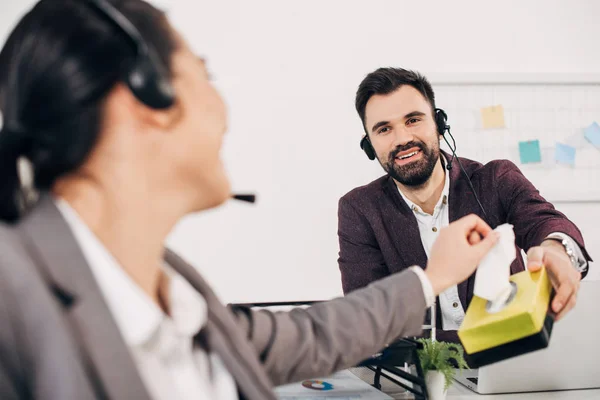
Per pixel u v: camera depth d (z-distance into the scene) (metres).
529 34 2.30
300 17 2.25
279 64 2.24
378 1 2.26
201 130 0.40
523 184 1.49
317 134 2.27
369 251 1.68
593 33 2.33
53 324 0.31
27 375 0.30
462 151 2.23
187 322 0.45
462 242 0.65
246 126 2.23
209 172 0.41
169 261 0.52
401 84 1.48
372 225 1.65
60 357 0.30
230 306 0.61
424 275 0.64
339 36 2.26
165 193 0.39
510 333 0.61
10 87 0.35
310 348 0.58
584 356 1.01
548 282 0.70
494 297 0.64
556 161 2.26
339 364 0.59
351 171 2.29
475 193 1.49
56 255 0.34
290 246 2.26
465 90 2.23
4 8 2.11
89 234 0.37
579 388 1.01
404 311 0.62
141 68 0.35
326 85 2.26
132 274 0.39
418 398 0.77
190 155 0.39
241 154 2.23
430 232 1.65
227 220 2.23
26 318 0.30
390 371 0.84
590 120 2.28
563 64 2.32
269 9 2.23
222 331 0.48
